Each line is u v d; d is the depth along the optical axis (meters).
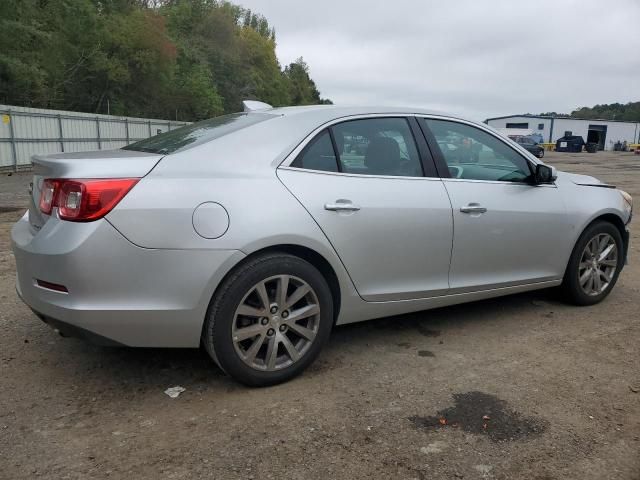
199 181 3.10
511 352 3.94
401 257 3.74
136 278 2.94
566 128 74.06
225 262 3.07
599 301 5.05
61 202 2.96
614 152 63.84
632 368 3.69
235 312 3.16
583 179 5.04
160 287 2.98
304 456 2.68
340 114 3.73
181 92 40.91
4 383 3.37
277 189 3.28
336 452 2.71
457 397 3.27
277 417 3.03
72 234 2.87
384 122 3.90
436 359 3.81
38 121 22.02
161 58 35.31
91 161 3.01
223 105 51.84
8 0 23.16
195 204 3.03
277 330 3.32
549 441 2.83
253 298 3.26
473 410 3.12
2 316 4.44
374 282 3.68
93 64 31.03
